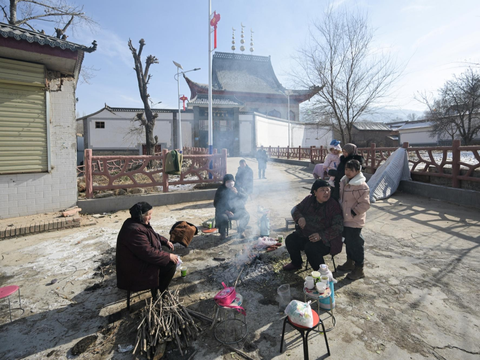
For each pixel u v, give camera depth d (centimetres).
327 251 323
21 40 494
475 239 435
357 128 3550
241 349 222
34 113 566
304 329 201
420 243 432
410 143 3253
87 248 439
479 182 634
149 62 1484
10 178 548
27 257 407
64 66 575
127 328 251
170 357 215
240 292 306
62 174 607
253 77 3862
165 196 730
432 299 282
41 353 222
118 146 2794
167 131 2930
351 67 1429
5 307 285
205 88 3450
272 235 487
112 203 662
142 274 272
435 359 205
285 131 3528
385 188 766
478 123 1689
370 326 244
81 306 287
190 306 283
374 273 341
